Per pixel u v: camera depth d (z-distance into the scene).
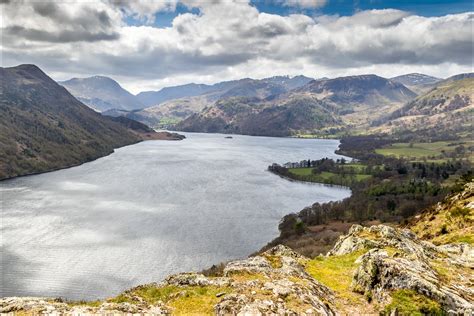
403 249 33.28
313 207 173.75
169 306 21.91
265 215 168.75
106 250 122.44
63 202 182.88
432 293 21.64
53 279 101.75
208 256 120.06
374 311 22.77
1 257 114.00
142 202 185.00
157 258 117.50
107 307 20.42
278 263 30.50
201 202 187.75
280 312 20.14
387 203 168.75
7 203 179.38
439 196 160.62
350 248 38.28
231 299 21.52
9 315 18.69
